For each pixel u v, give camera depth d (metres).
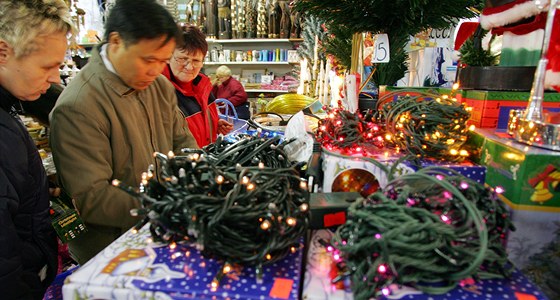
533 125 0.62
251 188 0.49
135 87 1.08
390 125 0.80
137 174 1.12
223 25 5.57
